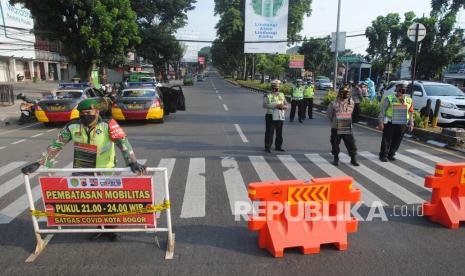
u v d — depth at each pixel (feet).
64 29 71.97
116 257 12.91
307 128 41.98
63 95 44.86
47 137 36.60
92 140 12.94
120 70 130.52
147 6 123.24
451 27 77.71
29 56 133.28
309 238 13.28
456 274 11.86
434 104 41.50
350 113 24.49
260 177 21.98
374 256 12.98
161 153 28.60
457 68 110.11
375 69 100.32
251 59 201.67
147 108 43.11
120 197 12.93
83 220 13.17
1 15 110.52
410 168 24.21
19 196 18.78
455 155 28.12
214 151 29.27
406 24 87.40
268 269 12.16
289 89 95.35
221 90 124.77
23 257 12.98
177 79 251.80
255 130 40.14
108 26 70.59
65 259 12.80
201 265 12.39
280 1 119.65
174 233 14.66
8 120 46.60
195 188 19.83
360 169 23.94
